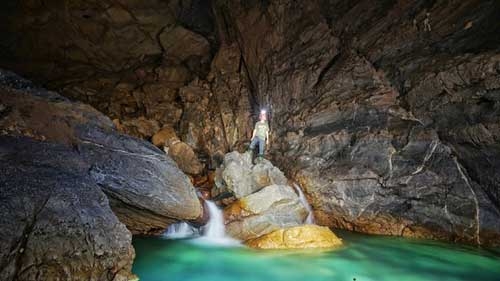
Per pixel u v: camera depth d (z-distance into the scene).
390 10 9.39
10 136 5.19
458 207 7.49
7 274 3.42
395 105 8.61
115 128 7.15
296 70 11.28
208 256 6.59
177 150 12.08
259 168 8.70
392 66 8.90
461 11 7.73
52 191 4.45
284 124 11.16
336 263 6.35
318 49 11.01
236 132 13.23
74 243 4.09
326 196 8.92
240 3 13.32
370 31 9.77
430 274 5.95
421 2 8.65
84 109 6.84
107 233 4.51
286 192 7.97
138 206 6.42
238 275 5.75
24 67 15.74
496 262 6.52
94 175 5.68
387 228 8.30
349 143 9.09
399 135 8.30
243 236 7.44
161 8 14.93
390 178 8.20
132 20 15.23
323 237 7.20
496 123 6.54
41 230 3.92
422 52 8.39
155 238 7.64
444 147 7.71
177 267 6.02
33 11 14.23
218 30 15.05
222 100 14.00
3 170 4.41
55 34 15.30
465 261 6.56
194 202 6.93
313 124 10.12
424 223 7.91
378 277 5.77
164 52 16.59
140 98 15.98
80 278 4.02
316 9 11.33
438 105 7.70
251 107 13.55
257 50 13.05
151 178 6.38
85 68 16.78
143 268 5.93
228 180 8.27
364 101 9.05
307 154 9.68
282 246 6.92
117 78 16.61
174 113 15.09
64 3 14.20
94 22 15.11
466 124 7.18
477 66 6.76
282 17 12.02
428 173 7.81
